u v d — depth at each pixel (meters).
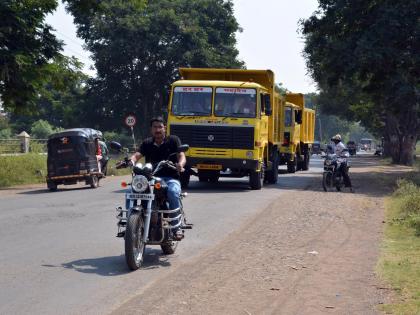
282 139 27.31
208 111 21.55
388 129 71.38
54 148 23.88
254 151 21.39
